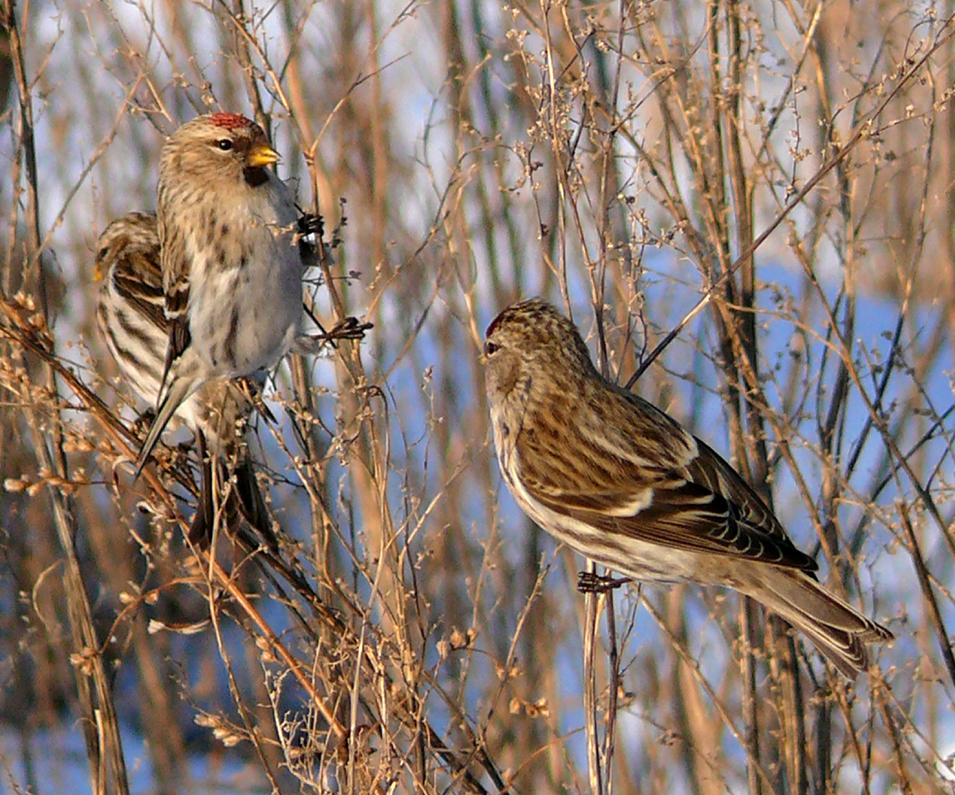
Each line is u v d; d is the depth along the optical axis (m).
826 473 10.34
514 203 13.13
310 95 13.26
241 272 9.21
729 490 9.07
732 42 10.03
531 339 9.34
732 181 10.27
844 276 10.39
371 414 8.55
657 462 9.09
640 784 12.70
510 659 8.84
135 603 9.23
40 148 14.57
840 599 8.66
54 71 13.68
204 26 12.52
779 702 10.33
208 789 13.62
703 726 12.16
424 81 14.12
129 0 10.23
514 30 9.00
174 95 12.52
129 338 10.45
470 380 13.15
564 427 9.23
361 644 8.15
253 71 9.30
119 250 10.70
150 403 10.49
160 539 10.15
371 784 8.31
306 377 9.88
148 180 13.83
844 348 9.64
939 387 15.24
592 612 8.96
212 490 9.30
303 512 12.47
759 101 10.30
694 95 10.25
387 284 9.36
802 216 13.21
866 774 9.91
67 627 13.90
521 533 13.11
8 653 13.55
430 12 13.48
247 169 9.15
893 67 10.54
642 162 9.87
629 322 9.36
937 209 10.49
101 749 9.95
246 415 9.66
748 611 10.48
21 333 9.02
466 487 13.05
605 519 9.03
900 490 9.96
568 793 12.41
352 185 13.38
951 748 12.15
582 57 8.77
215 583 8.91
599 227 9.27
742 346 10.30
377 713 8.69
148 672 13.71
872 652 10.48
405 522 8.41
